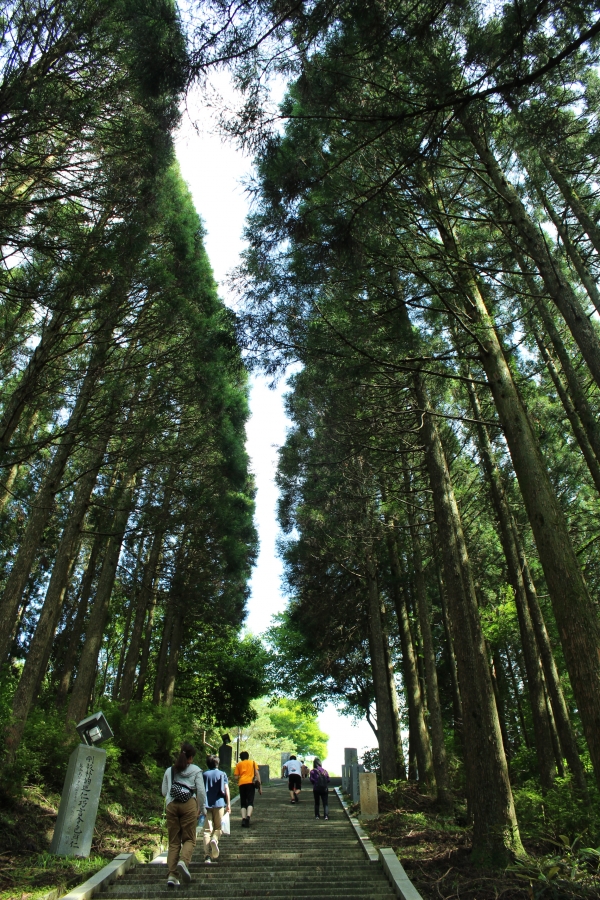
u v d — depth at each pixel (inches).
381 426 422.9
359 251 281.4
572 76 264.5
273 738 1732.3
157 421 398.6
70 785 302.0
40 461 538.6
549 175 347.9
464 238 370.9
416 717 653.3
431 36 216.7
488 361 293.6
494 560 650.8
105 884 259.9
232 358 339.0
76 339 414.6
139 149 296.0
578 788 366.6
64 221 293.4
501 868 270.5
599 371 260.5
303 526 727.7
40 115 258.8
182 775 277.6
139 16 217.3
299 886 271.9
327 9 207.6
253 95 232.1
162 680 797.9
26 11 261.1
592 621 222.1
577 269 374.9
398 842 372.8
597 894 222.7
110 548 518.9
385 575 781.3
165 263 418.9
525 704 845.2
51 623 403.2
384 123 246.4
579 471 501.0
